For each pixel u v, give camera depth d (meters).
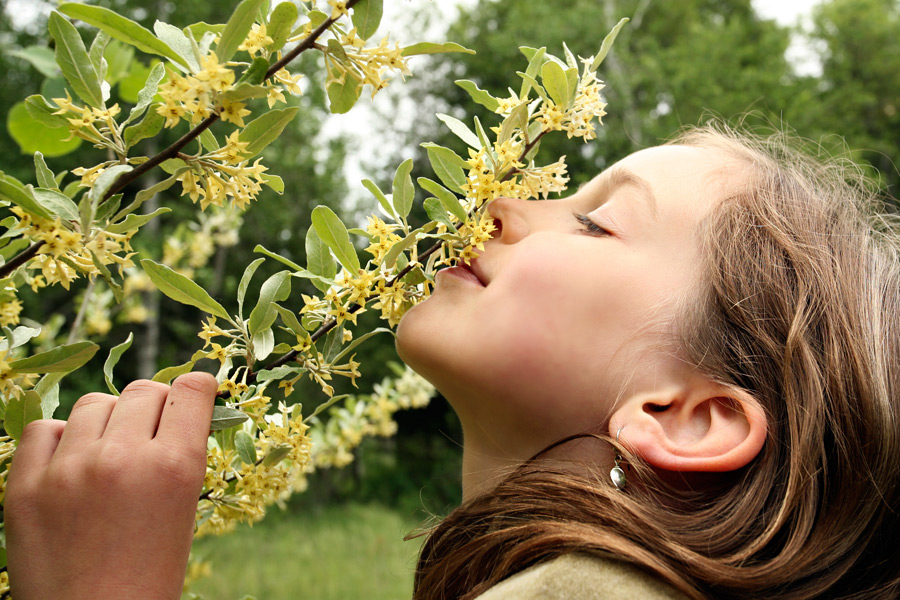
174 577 0.44
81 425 0.46
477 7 5.01
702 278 0.50
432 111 4.84
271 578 2.64
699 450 0.47
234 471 0.51
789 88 5.07
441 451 5.40
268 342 0.48
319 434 0.85
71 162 3.29
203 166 0.44
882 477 0.48
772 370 0.49
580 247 0.50
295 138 4.11
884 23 6.31
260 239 4.02
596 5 4.92
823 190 0.57
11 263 0.43
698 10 6.27
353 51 0.44
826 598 0.48
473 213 0.51
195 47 0.42
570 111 0.52
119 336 3.62
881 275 0.54
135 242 3.17
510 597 0.44
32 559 0.44
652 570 0.44
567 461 0.49
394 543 3.35
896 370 0.51
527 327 0.49
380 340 4.57
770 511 0.47
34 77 3.50
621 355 0.49
